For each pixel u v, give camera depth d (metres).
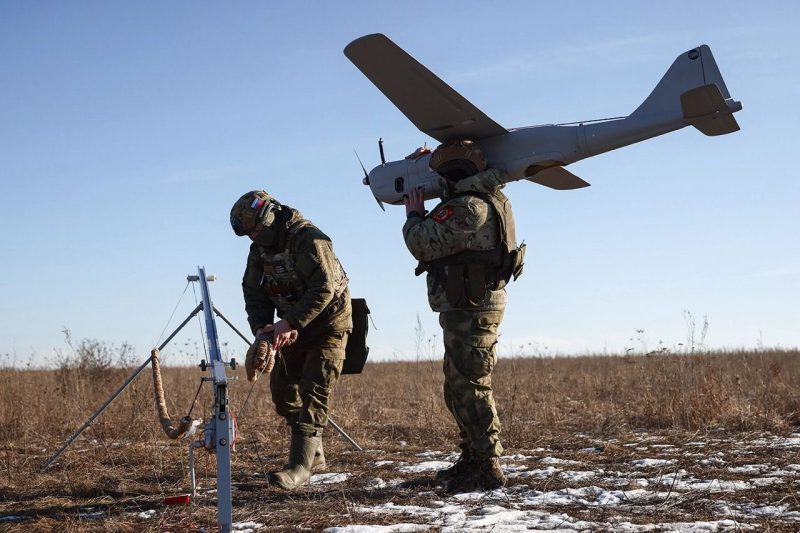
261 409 9.92
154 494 5.25
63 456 6.71
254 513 4.38
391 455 6.75
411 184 5.81
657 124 5.67
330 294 5.16
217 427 3.44
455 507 4.48
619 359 23.58
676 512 4.26
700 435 7.41
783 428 7.64
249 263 5.61
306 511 4.41
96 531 4.17
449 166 5.21
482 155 5.27
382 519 4.16
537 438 7.53
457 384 5.01
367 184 6.03
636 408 9.30
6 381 11.08
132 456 6.66
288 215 5.31
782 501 4.45
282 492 5.07
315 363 5.46
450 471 5.20
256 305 5.55
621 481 5.23
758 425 7.80
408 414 9.59
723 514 4.18
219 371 3.47
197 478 5.80
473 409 5.01
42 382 11.95
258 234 5.22
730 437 7.24
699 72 5.77
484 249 4.90
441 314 5.07
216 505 4.71
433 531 3.85
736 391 9.98
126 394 9.62
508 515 4.19
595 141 5.55
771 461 5.83
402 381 14.34
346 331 5.58
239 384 13.44
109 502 5.01
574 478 5.32
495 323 5.04
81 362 13.16
